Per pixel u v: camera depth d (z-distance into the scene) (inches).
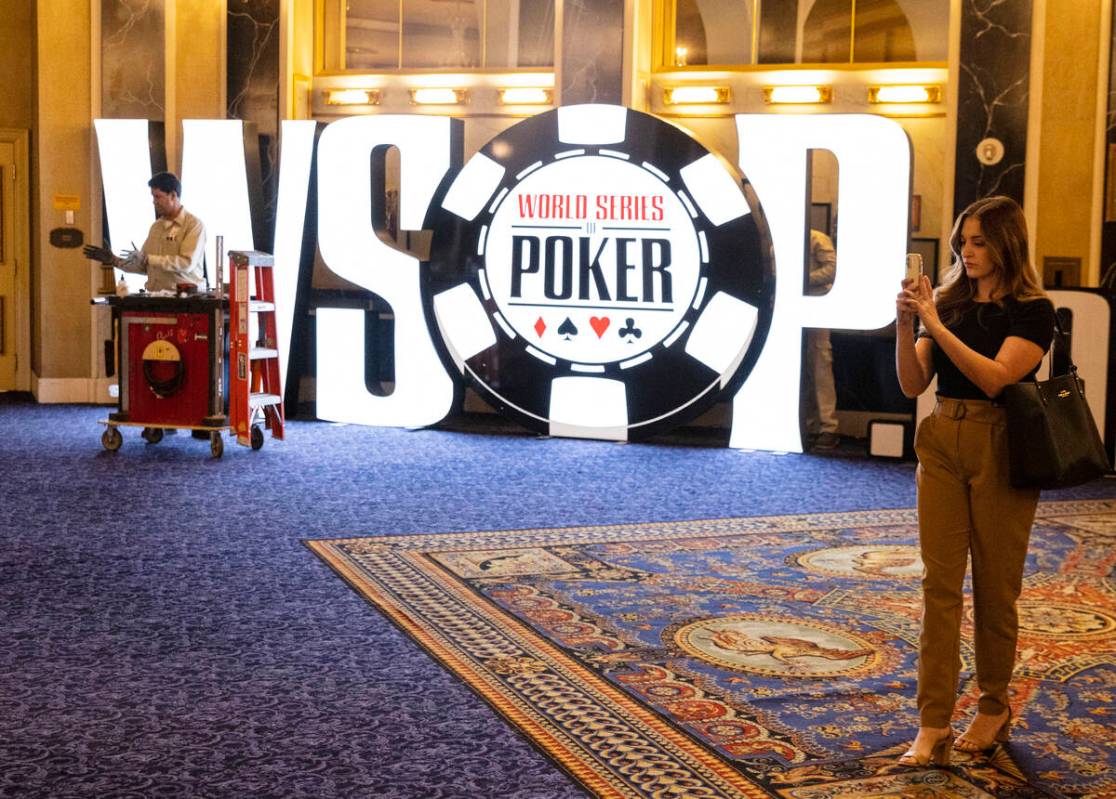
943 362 131.8
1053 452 124.4
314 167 384.5
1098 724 143.6
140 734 134.4
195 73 413.7
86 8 415.2
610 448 354.9
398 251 375.6
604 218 357.7
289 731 136.2
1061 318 325.7
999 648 133.0
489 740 134.6
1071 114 338.6
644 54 379.2
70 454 324.5
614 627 179.6
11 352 452.1
